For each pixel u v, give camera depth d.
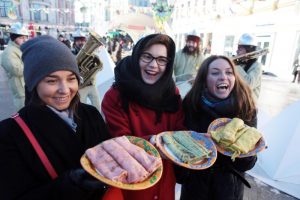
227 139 1.21
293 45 11.05
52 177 0.89
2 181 0.81
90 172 0.82
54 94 0.92
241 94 1.49
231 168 1.32
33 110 0.91
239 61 3.13
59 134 0.93
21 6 27.92
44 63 0.87
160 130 1.41
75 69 0.95
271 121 3.20
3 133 0.86
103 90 4.07
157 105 1.37
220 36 16.09
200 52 3.72
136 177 0.86
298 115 2.80
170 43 1.33
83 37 5.01
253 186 2.69
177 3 23.17
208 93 1.53
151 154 1.03
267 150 2.98
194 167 1.05
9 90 6.37
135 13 11.05
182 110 1.55
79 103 1.08
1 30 23.84
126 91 1.34
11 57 3.10
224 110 1.46
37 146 0.88
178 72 3.70
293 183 2.65
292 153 2.73
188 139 1.23
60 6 34.00
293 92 8.33
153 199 1.31
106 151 0.97
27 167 0.86
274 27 12.14
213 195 1.38
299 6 10.58
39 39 0.94
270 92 8.24
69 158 0.95
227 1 15.17
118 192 1.02
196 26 19.59
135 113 1.36
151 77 1.36
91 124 1.11
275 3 11.77
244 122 1.49
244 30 13.97
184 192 1.48
